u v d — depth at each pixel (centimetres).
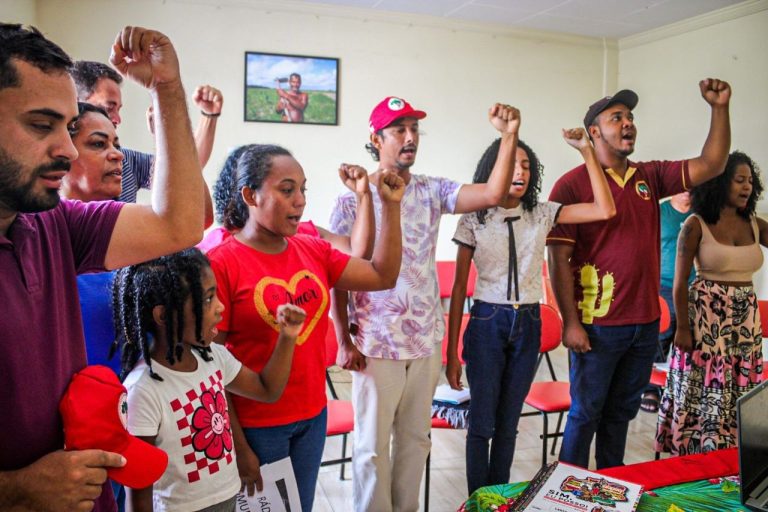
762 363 251
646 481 139
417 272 199
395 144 201
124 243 90
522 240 213
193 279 118
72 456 76
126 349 121
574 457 224
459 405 228
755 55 421
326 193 457
